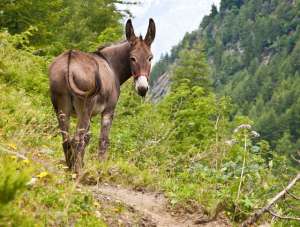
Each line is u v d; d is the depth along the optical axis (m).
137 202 9.14
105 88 9.66
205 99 13.84
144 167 10.82
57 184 8.31
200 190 9.64
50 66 9.31
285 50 177.25
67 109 9.18
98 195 8.66
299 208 9.08
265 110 137.12
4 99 10.92
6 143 8.91
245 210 9.27
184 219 9.01
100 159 9.84
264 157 10.99
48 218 7.55
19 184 6.00
